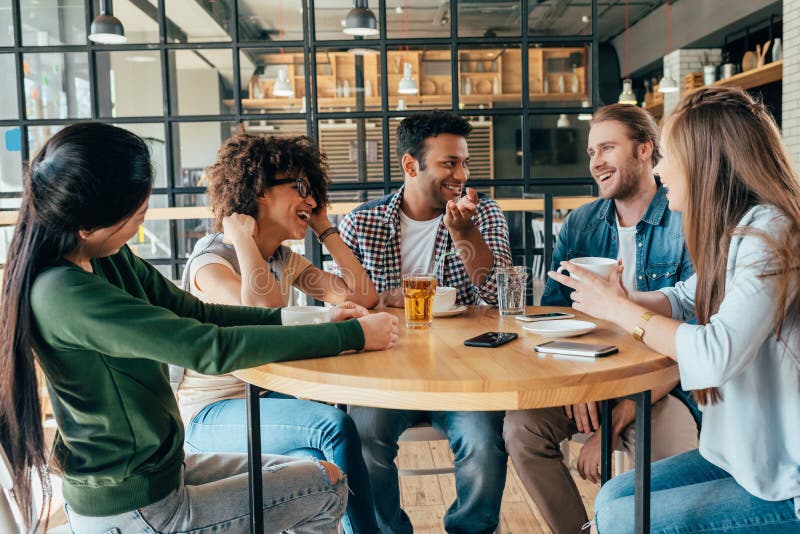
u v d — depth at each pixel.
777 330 1.13
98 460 1.11
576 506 1.68
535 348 1.24
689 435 1.70
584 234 2.09
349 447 1.49
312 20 4.38
